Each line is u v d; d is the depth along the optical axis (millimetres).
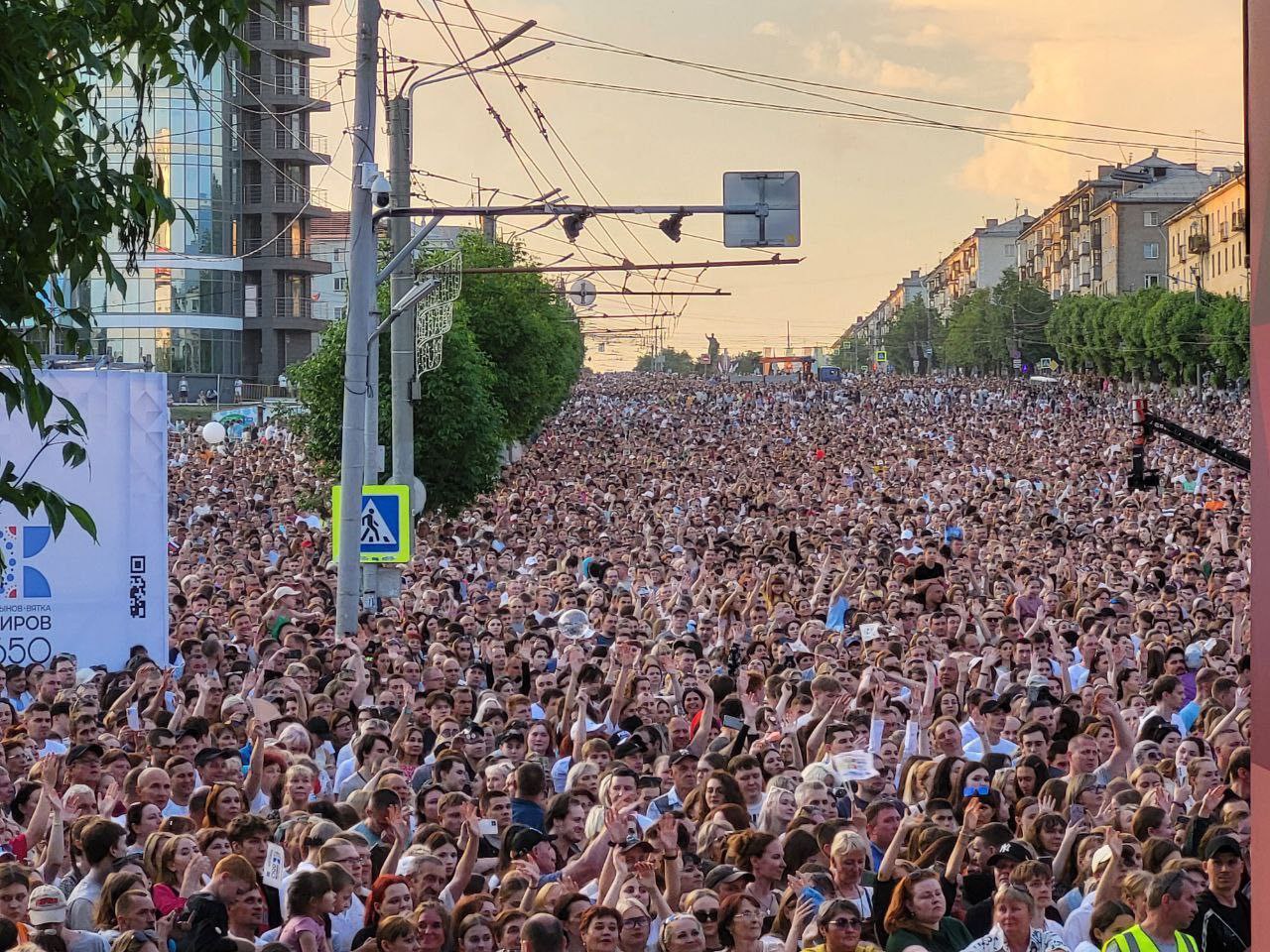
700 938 7891
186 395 96188
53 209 6980
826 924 7895
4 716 13648
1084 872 9562
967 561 26125
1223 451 27656
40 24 6742
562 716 13883
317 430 36031
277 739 12156
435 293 28625
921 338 187250
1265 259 4645
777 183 19969
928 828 9609
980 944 8398
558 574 24984
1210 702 14633
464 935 8148
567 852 10156
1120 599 22672
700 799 10703
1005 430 78062
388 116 25922
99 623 18625
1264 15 4707
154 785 10227
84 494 18531
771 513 41406
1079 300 123062
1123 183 151875
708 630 18969
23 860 9812
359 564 21125
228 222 102250
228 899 8305
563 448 71500
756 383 163000
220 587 23469
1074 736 12422
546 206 19938
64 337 7176
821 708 13266
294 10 100000
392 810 9805
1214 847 8695
